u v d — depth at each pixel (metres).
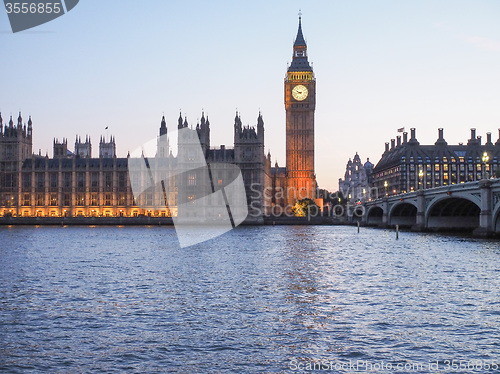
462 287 44.91
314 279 50.00
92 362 26.19
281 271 56.00
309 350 27.84
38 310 36.81
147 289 44.81
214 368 25.41
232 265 61.81
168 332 31.19
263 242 103.62
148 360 26.47
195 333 30.95
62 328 32.09
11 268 59.91
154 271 56.41
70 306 38.09
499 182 97.19
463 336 30.00
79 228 183.12
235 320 33.81
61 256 74.56
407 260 66.25
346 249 85.25
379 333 30.69
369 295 41.53
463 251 77.06
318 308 36.97
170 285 46.81
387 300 39.47
